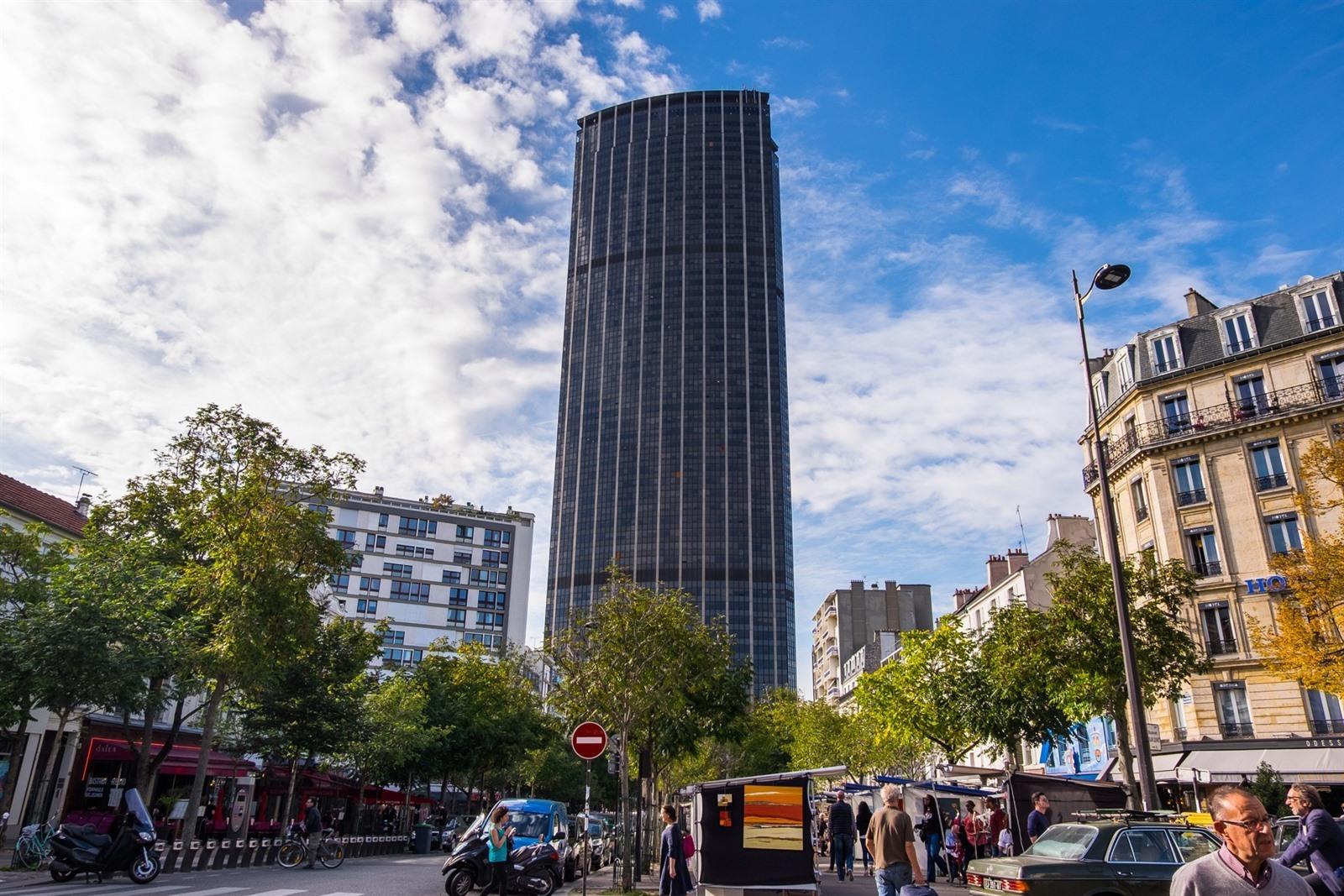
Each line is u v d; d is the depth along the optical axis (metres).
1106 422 43.19
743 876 14.60
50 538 33.19
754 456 179.00
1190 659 24.62
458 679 50.47
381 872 23.53
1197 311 40.81
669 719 28.78
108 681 20.98
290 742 33.44
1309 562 23.17
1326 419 34.16
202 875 20.62
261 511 25.92
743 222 197.12
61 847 17.09
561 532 181.38
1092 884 11.34
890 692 34.38
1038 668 25.23
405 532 103.44
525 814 21.02
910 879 10.11
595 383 189.75
